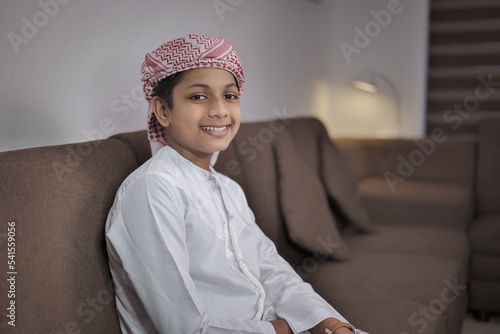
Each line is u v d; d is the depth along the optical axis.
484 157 3.08
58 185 1.03
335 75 3.83
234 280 1.17
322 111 3.75
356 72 3.79
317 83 3.58
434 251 2.20
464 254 2.27
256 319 1.19
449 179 3.18
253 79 2.57
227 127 1.17
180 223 1.07
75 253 1.02
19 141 1.29
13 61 1.26
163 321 1.03
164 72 1.12
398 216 2.80
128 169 1.27
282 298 1.28
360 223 2.42
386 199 2.81
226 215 1.23
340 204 2.37
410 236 2.44
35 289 0.91
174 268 1.02
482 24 3.68
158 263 1.03
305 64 3.31
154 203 1.04
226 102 1.17
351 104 3.82
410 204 2.76
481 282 2.53
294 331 1.21
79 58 1.47
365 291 1.72
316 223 2.01
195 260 1.12
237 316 1.17
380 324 1.48
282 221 2.01
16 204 0.92
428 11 3.71
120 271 1.10
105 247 1.12
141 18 1.72
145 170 1.09
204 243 1.12
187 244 1.12
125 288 1.11
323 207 2.08
